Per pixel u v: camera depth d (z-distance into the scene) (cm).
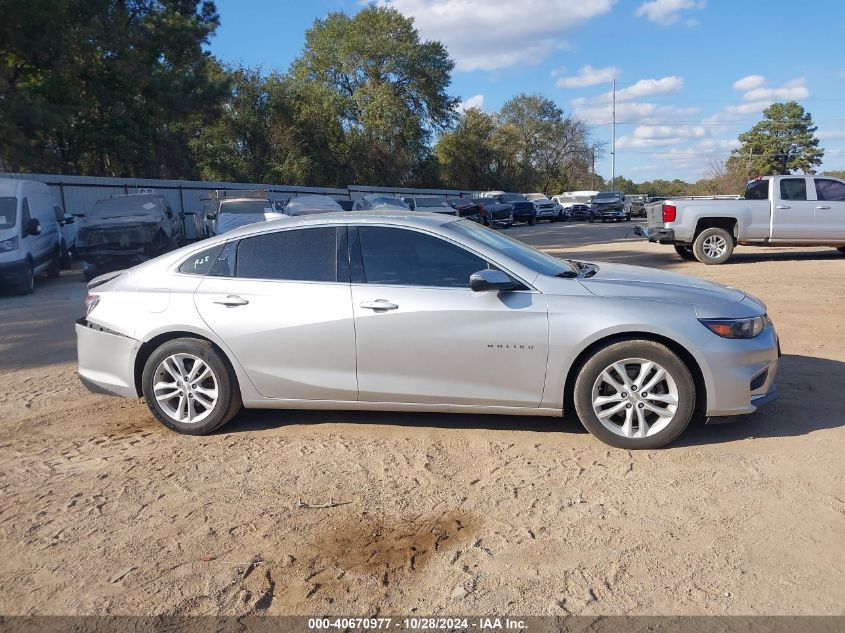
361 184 5188
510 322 478
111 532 391
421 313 486
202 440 525
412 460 475
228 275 526
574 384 487
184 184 2952
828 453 463
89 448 516
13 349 872
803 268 1358
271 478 455
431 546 368
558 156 7994
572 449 484
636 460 463
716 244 1488
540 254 562
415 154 5569
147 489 444
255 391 520
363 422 550
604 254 1811
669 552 355
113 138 3089
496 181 6862
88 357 550
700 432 508
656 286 495
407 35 5497
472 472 454
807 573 334
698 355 465
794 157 5931
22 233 1388
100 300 546
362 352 496
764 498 406
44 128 2417
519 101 7756
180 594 332
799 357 695
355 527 390
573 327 471
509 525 386
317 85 5153
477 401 491
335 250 515
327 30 5538
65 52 2475
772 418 529
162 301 526
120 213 1600
